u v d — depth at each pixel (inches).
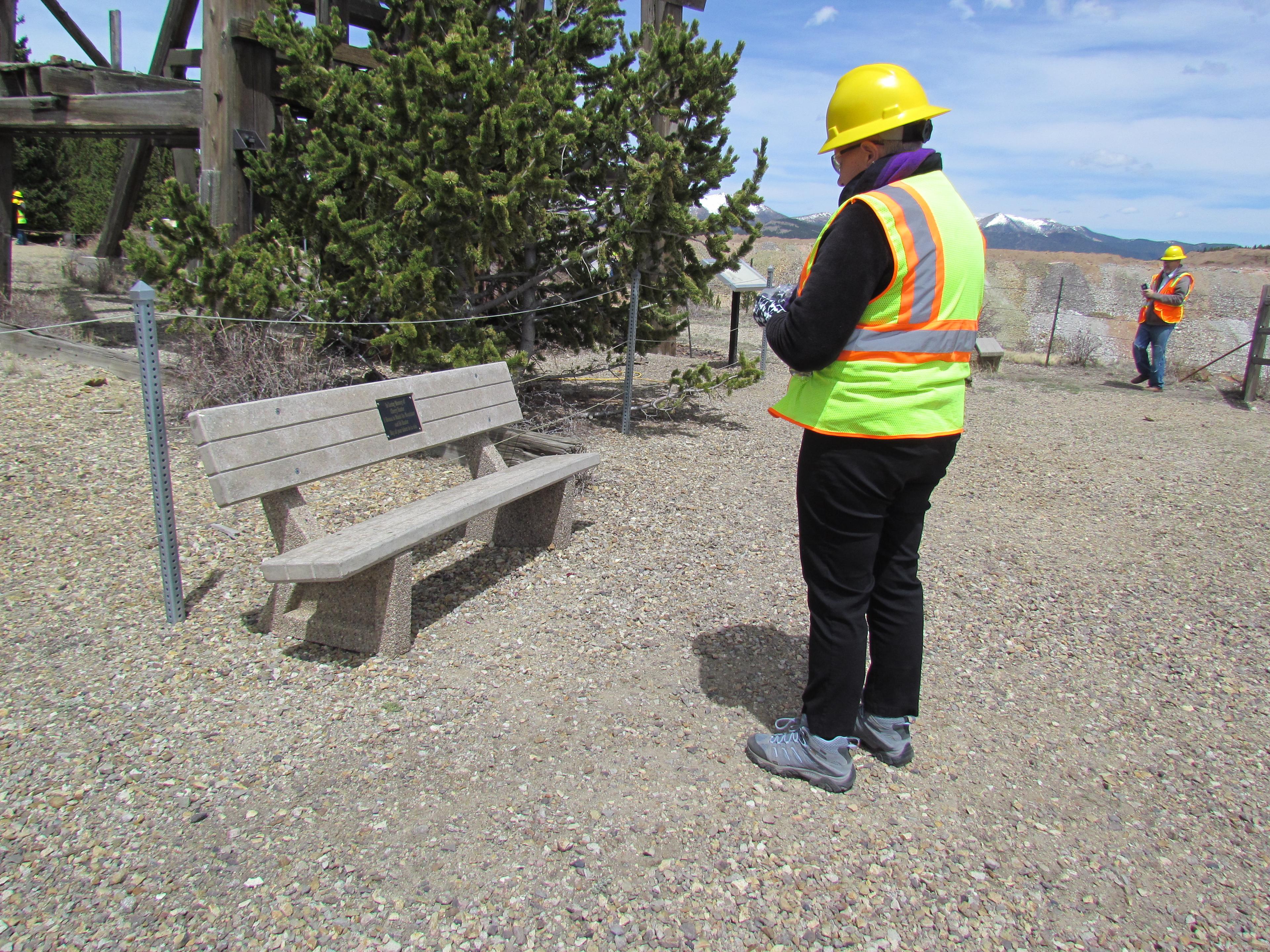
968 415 362.0
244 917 77.5
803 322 86.4
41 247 675.4
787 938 79.0
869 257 84.4
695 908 81.8
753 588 159.5
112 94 323.6
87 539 159.9
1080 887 88.4
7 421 222.4
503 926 78.2
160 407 124.6
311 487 194.7
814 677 100.1
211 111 286.0
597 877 84.9
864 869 88.6
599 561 168.1
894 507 97.2
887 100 89.7
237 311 235.0
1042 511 227.8
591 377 359.9
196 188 475.2
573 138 234.2
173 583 130.1
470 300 270.2
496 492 140.6
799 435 292.5
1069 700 127.4
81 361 283.9
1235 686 134.1
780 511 206.7
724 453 261.3
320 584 127.3
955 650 141.6
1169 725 121.6
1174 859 93.5
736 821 94.4
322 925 77.2
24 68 345.1
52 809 89.7
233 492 112.1
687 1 323.0
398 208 226.7
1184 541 205.9
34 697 109.6
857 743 105.0
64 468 194.5
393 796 95.4
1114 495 245.6
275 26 237.5
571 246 273.6
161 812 90.6
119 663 119.5
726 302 737.6
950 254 87.8
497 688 119.4
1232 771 110.9
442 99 220.4
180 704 110.7
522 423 257.6
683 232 260.1
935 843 93.4
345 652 126.8
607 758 104.7
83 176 697.0
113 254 472.7
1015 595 167.2
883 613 102.0
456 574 158.6
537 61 275.4
